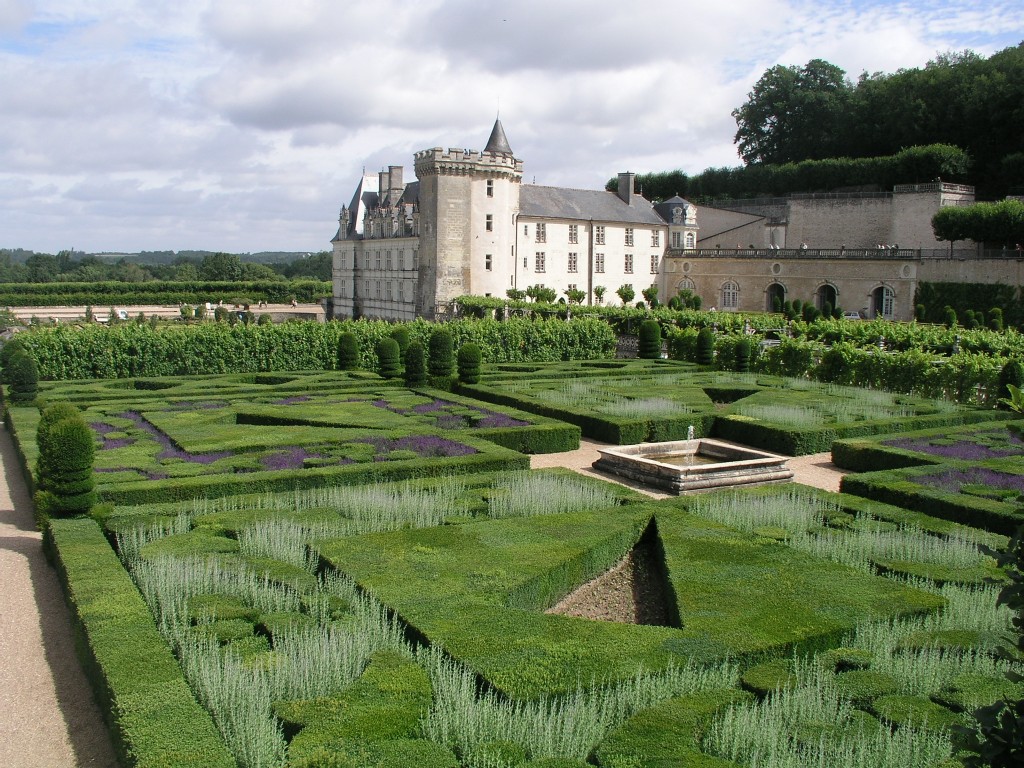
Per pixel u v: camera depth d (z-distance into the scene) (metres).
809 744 7.59
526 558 11.98
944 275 63.56
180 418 23.12
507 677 8.51
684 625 9.97
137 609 10.09
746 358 36.69
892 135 86.31
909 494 15.85
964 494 15.83
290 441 19.91
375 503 14.69
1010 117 75.00
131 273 119.56
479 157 67.62
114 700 8.04
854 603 10.64
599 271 78.69
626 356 48.00
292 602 10.63
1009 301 59.50
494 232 69.19
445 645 9.17
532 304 57.88
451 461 17.89
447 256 67.88
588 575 12.68
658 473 18.30
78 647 10.12
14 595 12.16
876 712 8.28
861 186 82.75
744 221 84.69
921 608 10.55
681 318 50.59
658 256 83.19
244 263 125.25
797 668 9.09
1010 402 5.78
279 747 7.51
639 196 84.12
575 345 42.88
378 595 10.56
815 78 97.38
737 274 78.00
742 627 9.87
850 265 69.50
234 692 8.08
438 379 30.84
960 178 78.19
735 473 18.39
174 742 7.27
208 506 14.62
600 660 8.95
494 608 10.20
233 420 24.02
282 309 98.44
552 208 75.69
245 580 11.32
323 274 158.00
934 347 38.81
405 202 79.25
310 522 13.75
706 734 7.84
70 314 84.62
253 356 36.34
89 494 14.30
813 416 24.31
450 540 12.77
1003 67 79.75
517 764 7.19
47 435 14.12
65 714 8.93
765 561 12.16
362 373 33.69
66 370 33.12
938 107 82.31
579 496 15.53
